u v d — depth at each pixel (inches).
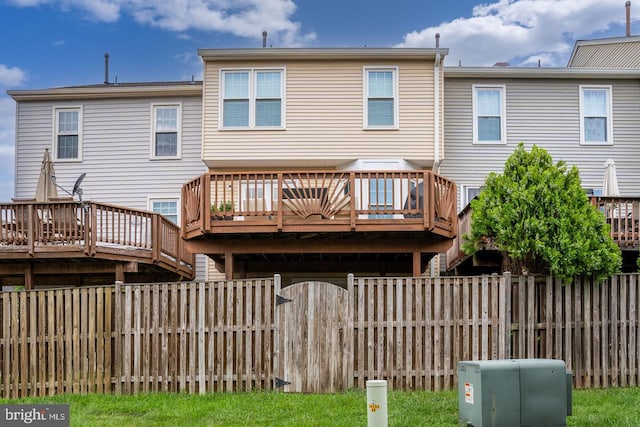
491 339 383.6
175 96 718.5
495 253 515.5
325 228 486.9
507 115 703.7
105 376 381.4
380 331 382.6
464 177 695.7
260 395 366.0
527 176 409.7
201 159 695.7
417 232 492.7
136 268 538.0
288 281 674.8
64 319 386.3
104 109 720.3
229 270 520.1
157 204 707.4
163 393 375.2
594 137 705.6
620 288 398.6
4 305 386.0
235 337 383.6
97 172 711.1
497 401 274.1
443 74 668.7
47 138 718.5
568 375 280.4
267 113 652.7
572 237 393.1
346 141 647.1
